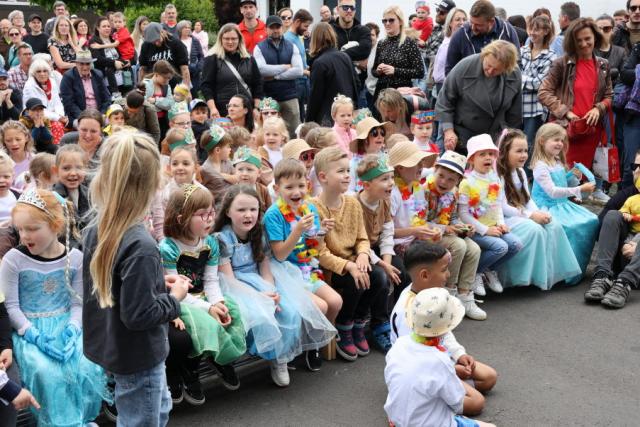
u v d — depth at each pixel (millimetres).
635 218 5297
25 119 6965
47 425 3098
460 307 3102
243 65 8070
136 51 11945
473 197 5031
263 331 3646
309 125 6199
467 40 6750
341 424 3441
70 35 10625
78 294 3359
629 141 6965
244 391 3785
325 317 3900
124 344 2551
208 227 3588
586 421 3484
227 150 5414
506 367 4059
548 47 7574
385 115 6398
